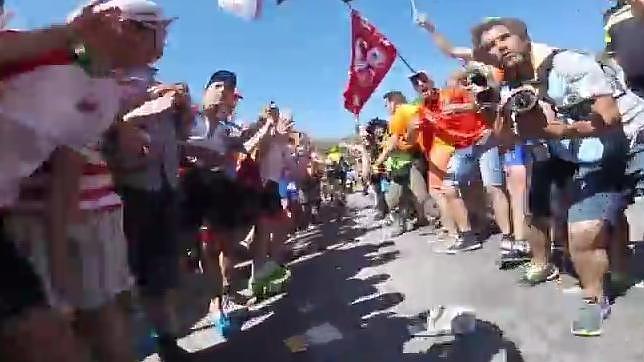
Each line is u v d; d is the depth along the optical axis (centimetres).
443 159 648
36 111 209
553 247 459
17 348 203
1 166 206
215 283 420
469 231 601
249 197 449
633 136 365
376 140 1014
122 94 252
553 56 341
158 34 268
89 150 257
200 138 400
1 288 200
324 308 444
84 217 250
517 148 475
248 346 378
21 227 223
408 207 812
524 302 391
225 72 420
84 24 215
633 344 303
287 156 683
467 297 420
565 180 402
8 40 196
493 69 401
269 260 516
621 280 392
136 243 319
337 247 737
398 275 521
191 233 417
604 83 328
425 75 640
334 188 1486
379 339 358
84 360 227
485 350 318
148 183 320
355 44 640
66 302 230
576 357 300
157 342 346
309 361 339
